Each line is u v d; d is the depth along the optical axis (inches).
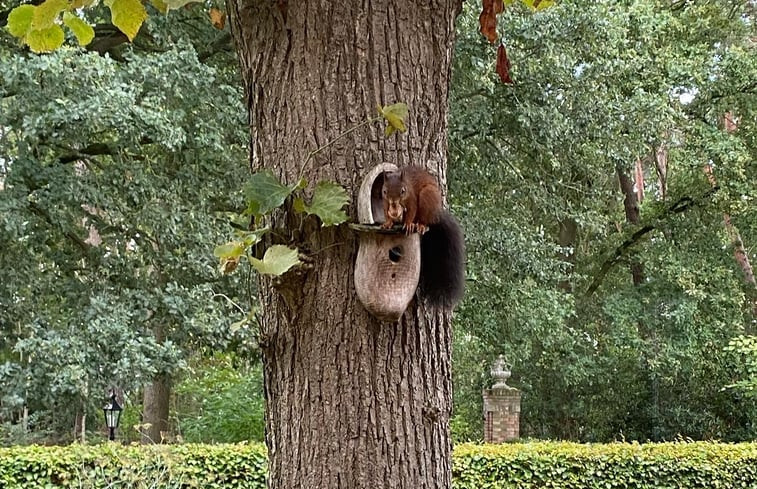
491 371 505.0
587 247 596.1
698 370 517.7
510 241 372.5
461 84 343.3
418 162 76.1
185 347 310.8
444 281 75.6
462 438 556.7
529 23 330.3
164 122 264.5
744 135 520.1
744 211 509.7
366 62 75.0
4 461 266.4
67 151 308.5
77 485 230.5
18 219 262.4
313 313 72.8
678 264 504.4
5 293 283.6
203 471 286.4
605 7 354.0
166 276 308.0
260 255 74.0
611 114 359.3
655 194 614.2
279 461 75.1
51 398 264.4
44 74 254.4
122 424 506.0
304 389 73.0
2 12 303.7
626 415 552.7
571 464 305.7
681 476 306.5
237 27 79.8
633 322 509.4
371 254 71.0
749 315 547.5
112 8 80.1
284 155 75.4
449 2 79.3
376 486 71.6
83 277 309.4
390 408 72.8
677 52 474.0
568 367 522.6
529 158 414.6
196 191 304.8
